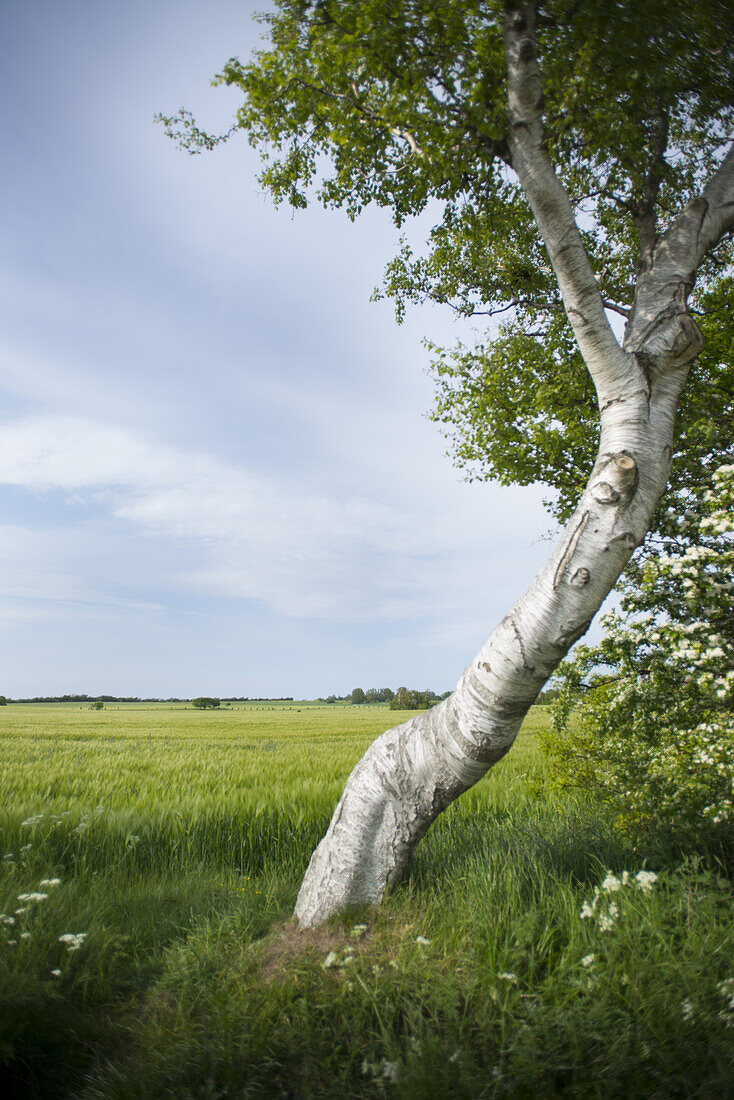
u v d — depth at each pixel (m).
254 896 5.06
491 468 9.80
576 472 8.72
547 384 8.56
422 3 4.59
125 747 23.84
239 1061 2.89
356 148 6.06
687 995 3.06
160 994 3.56
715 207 4.97
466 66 4.97
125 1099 2.75
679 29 4.43
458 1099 2.59
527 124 4.34
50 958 3.83
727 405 7.00
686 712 5.34
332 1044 3.00
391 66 4.98
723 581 5.09
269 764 16.34
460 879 4.86
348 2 4.72
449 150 5.31
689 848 4.94
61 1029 3.28
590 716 5.93
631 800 5.77
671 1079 2.62
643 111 5.53
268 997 3.29
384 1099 2.67
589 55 4.81
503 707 4.10
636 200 6.17
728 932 3.42
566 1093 2.64
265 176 6.71
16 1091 2.94
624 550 4.09
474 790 10.75
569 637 4.03
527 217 7.55
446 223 6.97
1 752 21.30
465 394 9.83
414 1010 3.11
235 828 8.02
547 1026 2.89
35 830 7.30
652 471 4.18
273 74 5.53
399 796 4.33
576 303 4.34
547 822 7.13
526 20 4.31
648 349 4.46
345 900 4.21
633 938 3.54
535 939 3.78
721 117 5.46
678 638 5.05
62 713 67.94
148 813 8.34
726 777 5.04
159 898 5.11
